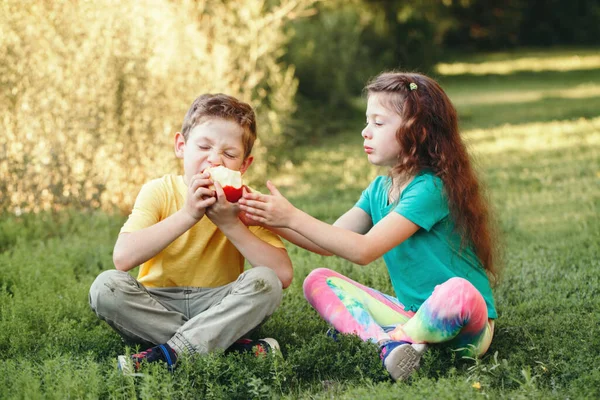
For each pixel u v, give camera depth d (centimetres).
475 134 1266
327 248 335
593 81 2227
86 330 384
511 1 3616
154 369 307
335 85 1428
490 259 371
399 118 354
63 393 295
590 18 3766
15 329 376
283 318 407
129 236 340
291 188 845
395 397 288
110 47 673
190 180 349
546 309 414
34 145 640
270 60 1012
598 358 327
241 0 967
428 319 330
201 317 334
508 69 2777
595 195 733
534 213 670
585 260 509
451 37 3519
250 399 305
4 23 630
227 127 347
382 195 375
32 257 515
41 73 643
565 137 1170
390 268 373
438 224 356
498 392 304
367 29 1788
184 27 777
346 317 358
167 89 713
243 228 345
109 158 669
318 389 317
